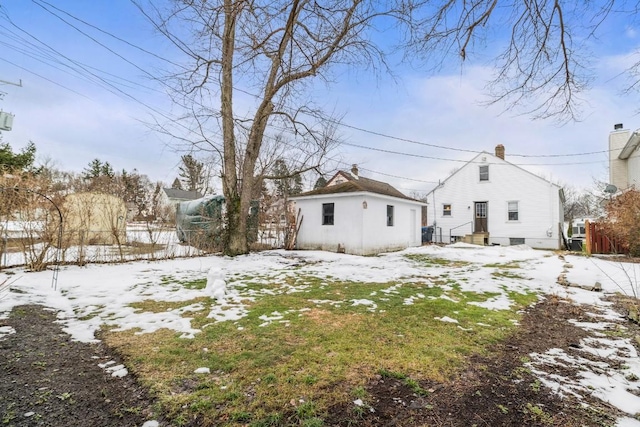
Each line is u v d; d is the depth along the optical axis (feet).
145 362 9.84
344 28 17.71
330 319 14.28
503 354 10.79
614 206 39.24
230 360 9.98
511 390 8.41
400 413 7.33
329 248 44.78
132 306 16.20
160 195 128.36
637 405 7.72
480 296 19.13
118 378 8.87
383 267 30.50
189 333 12.39
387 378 8.95
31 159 49.83
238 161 49.62
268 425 6.82
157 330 12.73
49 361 9.87
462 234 66.33
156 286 20.97
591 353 10.93
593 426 6.90
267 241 47.44
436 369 9.53
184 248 37.24
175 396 7.93
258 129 37.60
